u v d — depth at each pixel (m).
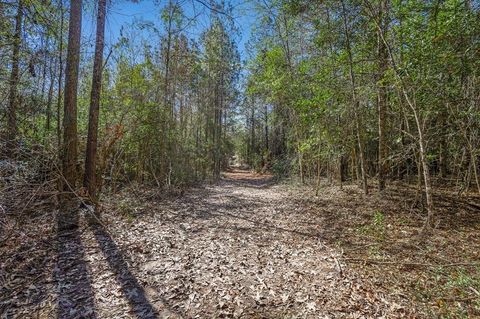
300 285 3.57
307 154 12.48
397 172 10.96
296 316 2.95
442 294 3.34
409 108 6.60
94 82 6.55
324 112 8.41
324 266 4.14
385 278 3.75
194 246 4.95
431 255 4.45
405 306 3.10
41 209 5.78
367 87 7.54
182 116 15.20
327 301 3.21
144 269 3.99
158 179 11.42
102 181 7.00
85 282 3.61
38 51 6.15
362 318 2.89
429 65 5.38
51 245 4.62
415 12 5.93
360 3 6.94
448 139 6.81
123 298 3.27
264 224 6.55
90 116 6.50
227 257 4.47
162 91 11.55
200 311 3.05
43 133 6.98
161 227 6.03
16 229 4.88
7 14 5.25
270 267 4.11
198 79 16.03
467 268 3.97
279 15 10.96
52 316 2.93
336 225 6.25
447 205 7.36
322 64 9.18
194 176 15.93
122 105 9.59
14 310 3.00
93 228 5.52
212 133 20.69
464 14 4.98
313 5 7.98
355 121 8.67
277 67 11.10
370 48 7.66
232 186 15.50
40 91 7.05
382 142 8.39
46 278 3.65
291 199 9.77
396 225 6.05
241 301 3.22
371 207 7.48
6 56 5.47
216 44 15.04
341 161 11.61
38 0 5.73
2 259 3.98
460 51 5.17
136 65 10.09
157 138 11.16
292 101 10.37
